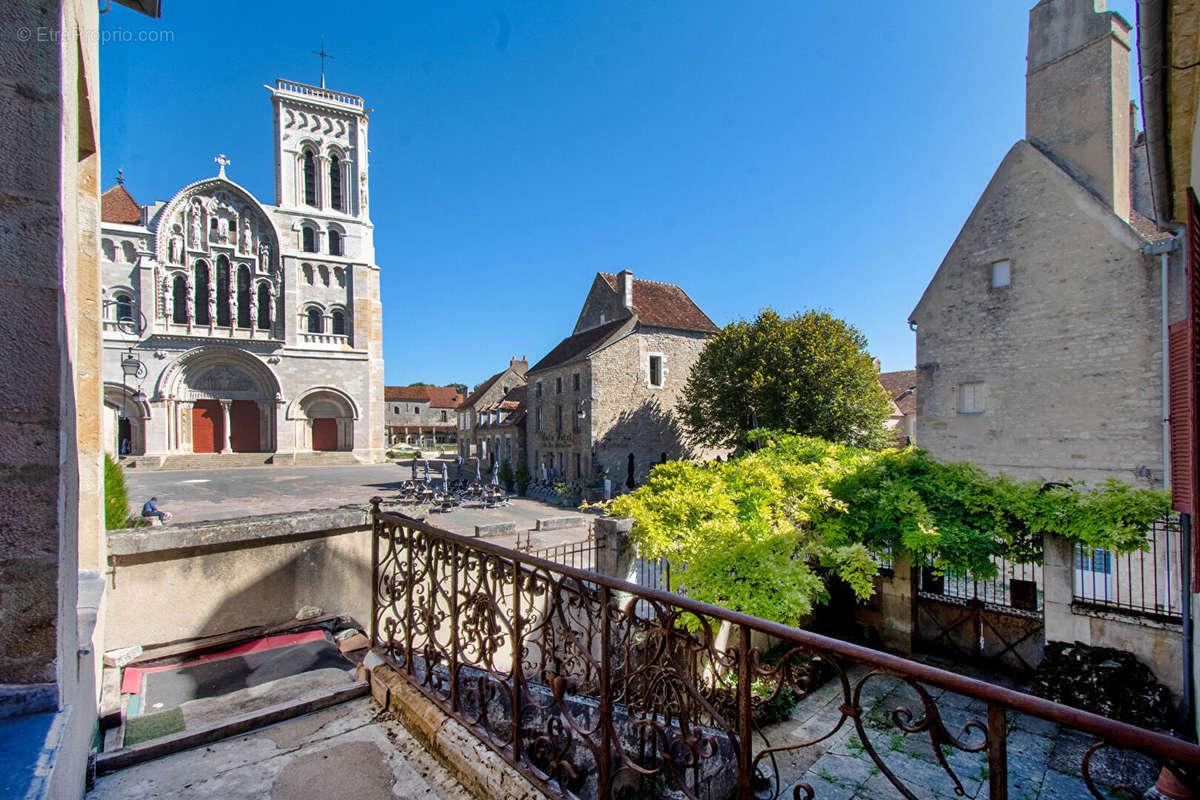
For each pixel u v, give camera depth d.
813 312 23.61
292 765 2.60
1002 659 8.53
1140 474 11.90
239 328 36.09
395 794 2.40
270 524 4.10
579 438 27.97
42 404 1.67
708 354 26.30
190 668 3.61
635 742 4.21
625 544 7.87
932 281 15.39
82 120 2.81
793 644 1.63
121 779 2.45
